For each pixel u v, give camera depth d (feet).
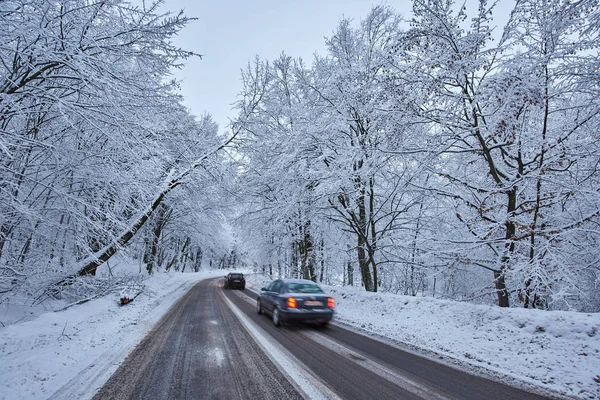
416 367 16.88
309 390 13.52
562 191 26.45
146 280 62.80
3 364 15.61
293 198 48.60
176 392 13.02
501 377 15.48
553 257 23.90
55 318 24.90
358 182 41.11
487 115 27.02
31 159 25.62
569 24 22.53
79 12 18.92
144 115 26.81
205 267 226.38
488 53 26.53
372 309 33.71
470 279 52.21
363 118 39.63
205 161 52.54
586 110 26.76
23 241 29.25
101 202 29.89
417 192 39.50
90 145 31.07
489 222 29.96
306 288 30.27
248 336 23.31
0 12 15.92
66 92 23.52
